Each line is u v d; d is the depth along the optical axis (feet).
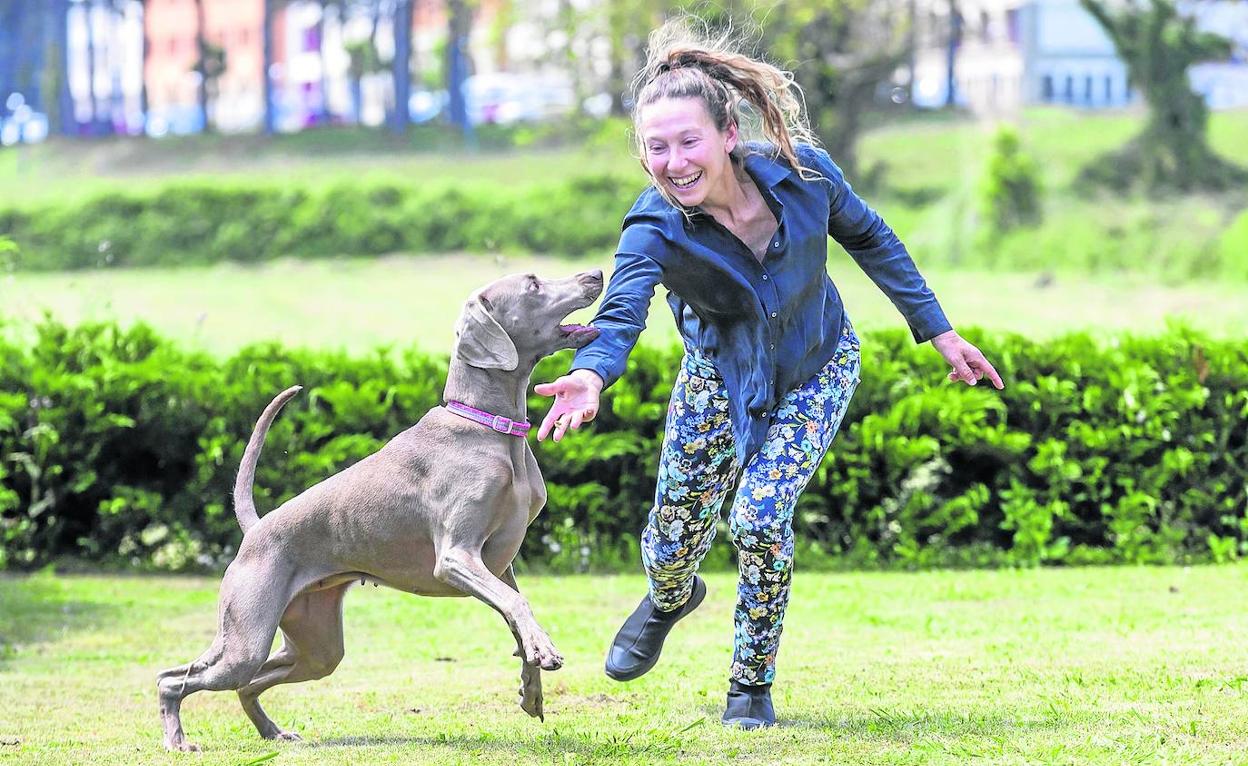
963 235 126.00
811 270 19.44
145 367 40.91
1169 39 132.16
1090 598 32.37
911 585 35.06
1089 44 168.55
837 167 20.04
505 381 19.84
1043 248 121.39
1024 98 168.14
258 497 40.01
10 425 39.37
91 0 240.12
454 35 197.36
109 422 40.19
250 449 21.12
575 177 153.07
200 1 231.30
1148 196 129.70
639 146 19.20
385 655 28.48
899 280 20.80
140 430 40.96
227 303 119.34
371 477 19.88
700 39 20.08
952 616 30.55
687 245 18.93
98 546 41.22
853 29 121.29
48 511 40.91
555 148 182.70
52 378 40.52
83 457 40.73
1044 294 107.45
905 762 17.81
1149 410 38.65
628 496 40.29
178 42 274.57
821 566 38.47
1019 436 38.58
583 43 112.78
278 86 263.90
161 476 41.57
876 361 40.37
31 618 33.06
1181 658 24.52
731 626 30.50
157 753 19.99
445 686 25.03
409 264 142.82
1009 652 25.99
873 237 20.57
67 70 226.38
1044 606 31.48
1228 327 42.93
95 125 239.71
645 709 22.22
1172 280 112.68
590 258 142.51
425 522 19.65
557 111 176.55
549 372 39.88
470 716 22.27
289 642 20.84
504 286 19.84
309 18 249.96
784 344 19.51
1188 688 21.85
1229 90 151.43
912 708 21.34
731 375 19.76
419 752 19.42
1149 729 19.15
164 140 205.26
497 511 19.54
